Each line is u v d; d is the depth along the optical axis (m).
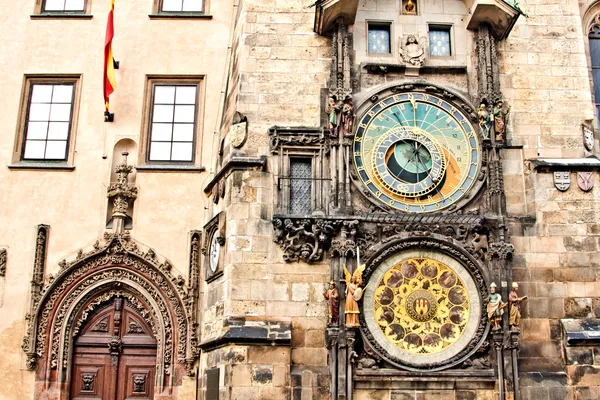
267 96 21.61
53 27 25.56
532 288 20.38
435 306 20.00
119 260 23.14
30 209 23.61
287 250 20.12
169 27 25.53
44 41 25.42
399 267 20.22
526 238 20.73
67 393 22.34
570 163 21.14
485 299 19.89
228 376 19.00
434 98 21.67
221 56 25.31
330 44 22.17
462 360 19.58
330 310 19.38
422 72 22.03
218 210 21.91
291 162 21.14
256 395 18.95
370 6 22.52
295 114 21.50
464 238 20.27
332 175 20.66
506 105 21.95
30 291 22.88
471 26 22.31
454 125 21.50
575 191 21.08
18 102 24.84
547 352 19.92
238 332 19.23
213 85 24.98
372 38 22.44
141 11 25.66
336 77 21.41
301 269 20.09
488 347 19.73
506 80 22.20
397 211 20.70
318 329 19.73
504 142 21.36
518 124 21.84
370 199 20.66
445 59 22.28
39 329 22.56
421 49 22.12
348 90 21.25
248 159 20.77
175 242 23.39
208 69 25.16
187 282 23.00
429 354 19.69
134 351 22.94
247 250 20.17
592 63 25.52
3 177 23.89
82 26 25.58
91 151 24.23
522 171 21.41
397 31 22.38
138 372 22.80
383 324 19.83
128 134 24.45
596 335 19.72
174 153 24.56
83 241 23.38
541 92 22.17
